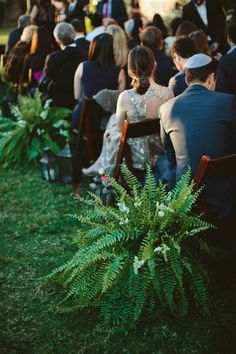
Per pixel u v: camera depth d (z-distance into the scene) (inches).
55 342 117.9
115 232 122.3
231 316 124.2
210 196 130.4
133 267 120.1
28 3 441.7
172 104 134.0
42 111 227.6
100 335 119.6
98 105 190.4
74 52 233.0
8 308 129.0
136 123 150.7
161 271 119.6
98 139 203.8
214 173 122.2
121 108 160.1
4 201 188.1
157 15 304.3
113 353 114.5
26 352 114.9
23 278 141.3
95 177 190.7
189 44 167.6
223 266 132.5
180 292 119.9
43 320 124.8
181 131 131.6
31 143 223.0
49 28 351.9
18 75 274.4
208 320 123.1
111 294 122.3
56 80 234.2
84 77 203.0
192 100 132.0
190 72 133.6
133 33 297.1
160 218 121.6
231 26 210.2
